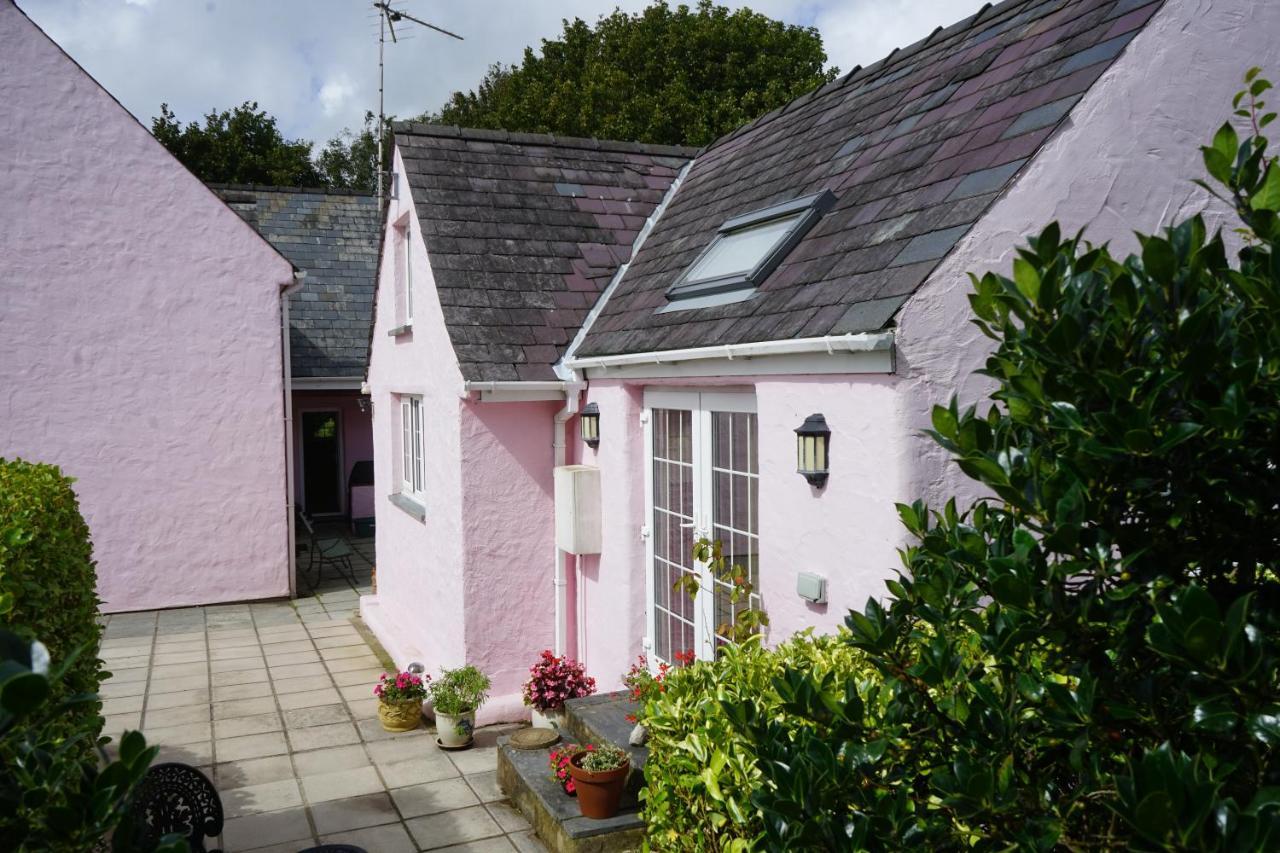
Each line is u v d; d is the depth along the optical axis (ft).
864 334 15.47
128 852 7.04
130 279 41.60
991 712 7.72
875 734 8.64
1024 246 16.17
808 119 29.01
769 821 8.47
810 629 16.02
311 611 42.45
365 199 65.41
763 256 21.34
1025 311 7.74
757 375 19.24
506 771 22.79
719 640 22.18
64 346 40.83
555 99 81.30
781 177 26.08
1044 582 7.13
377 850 20.24
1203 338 6.84
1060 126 16.33
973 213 15.99
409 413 36.88
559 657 27.58
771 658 14.70
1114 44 17.11
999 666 8.01
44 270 40.34
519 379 26.73
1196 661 5.74
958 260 15.71
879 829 7.67
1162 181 17.22
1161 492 7.13
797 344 16.96
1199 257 7.15
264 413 44.01
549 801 20.07
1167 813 5.41
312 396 64.13
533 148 34.96
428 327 31.01
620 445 25.29
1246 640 5.74
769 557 19.16
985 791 6.92
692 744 13.04
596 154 35.96
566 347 28.22
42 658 5.86
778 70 81.25
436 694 26.17
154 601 42.70
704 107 78.48
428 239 29.94
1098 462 6.97
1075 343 7.02
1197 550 7.16
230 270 43.11
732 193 28.58
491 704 27.63
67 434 41.06
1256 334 6.74
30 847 6.95
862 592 16.34
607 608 26.37
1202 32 17.44
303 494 64.95
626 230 32.96
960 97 20.88
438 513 30.35
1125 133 16.89
